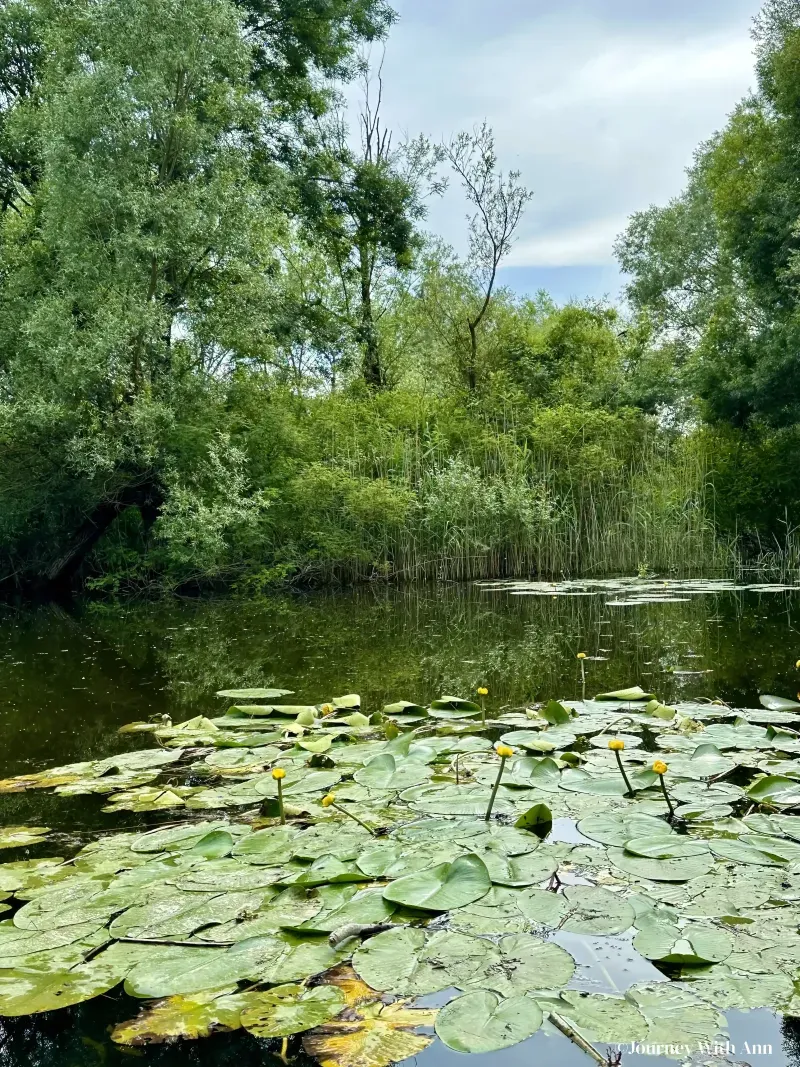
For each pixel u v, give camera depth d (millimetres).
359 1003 1438
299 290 16672
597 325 17297
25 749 3314
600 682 4145
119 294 9359
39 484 9992
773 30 12672
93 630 7258
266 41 13891
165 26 9672
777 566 11047
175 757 3023
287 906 1786
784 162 11984
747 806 2328
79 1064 1338
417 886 1821
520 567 11516
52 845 2250
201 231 9750
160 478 10195
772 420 11602
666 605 7695
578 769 2666
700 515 11531
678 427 15430
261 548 11148
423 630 6504
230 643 6164
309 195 14164
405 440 12758
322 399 13609
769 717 3203
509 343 16078
